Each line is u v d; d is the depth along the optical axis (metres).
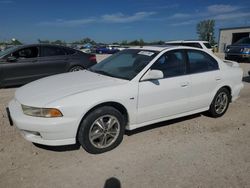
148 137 4.20
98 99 3.47
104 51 41.09
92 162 3.43
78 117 3.36
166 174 3.18
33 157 3.52
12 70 7.65
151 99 4.03
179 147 3.88
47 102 3.30
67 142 3.42
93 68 4.81
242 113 5.58
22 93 3.75
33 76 8.02
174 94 4.31
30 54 7.95
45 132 3.28
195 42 12.77
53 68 8.30
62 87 3.71
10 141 3.95
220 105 5.22
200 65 4.82
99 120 3.58
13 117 3.47
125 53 4.81
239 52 16.56
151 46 4.79
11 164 3.34
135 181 3.04
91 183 2.99
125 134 4.29
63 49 8.59
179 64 4.49
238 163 3.47
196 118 5.16
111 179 3.06
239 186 2.98
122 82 3.85
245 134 4.44
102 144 3.66
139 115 3.96
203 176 3.15
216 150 3.82
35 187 2.90
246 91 7.85
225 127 4.75
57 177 3.09
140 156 3.60
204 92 4.80
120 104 3.73
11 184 2.94
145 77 3.98
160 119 4.30
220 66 5.12
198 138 4.22
